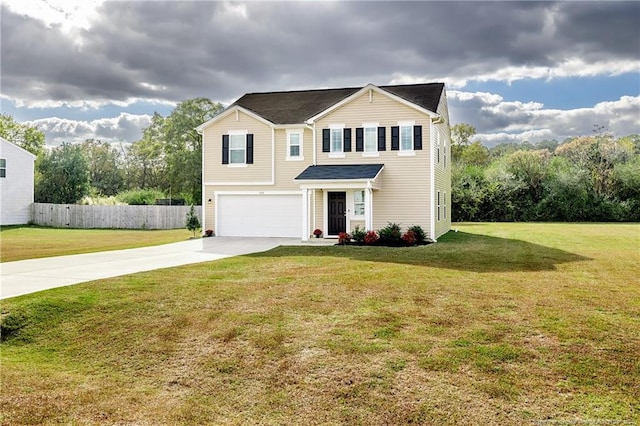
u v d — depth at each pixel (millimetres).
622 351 6203
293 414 5086
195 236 24734
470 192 40812
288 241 21312
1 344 7602
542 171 41531
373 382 5617
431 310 8133
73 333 7793
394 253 15945
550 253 16016
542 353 6215
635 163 40250
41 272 12273
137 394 5660
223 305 8695
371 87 21578
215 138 24469
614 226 31547
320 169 21625
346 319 7754
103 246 20781
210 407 5301
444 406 5059
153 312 8398
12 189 36062
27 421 4949
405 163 21422
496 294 9219
